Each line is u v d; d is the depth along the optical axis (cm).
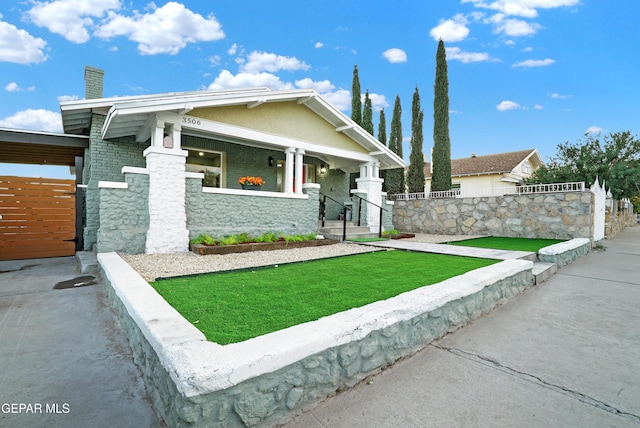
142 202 656
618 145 1711
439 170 1427
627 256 777
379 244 813
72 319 362
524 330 341
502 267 456
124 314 320
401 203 1329
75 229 816
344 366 228
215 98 725
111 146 805
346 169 1345
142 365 248
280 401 194
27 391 227
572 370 261
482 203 1100
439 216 1212
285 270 493
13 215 772
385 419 201
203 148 1011
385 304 284
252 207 813
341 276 448
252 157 1116
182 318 245
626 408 214
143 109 628
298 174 948
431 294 320
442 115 1440
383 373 253
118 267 450
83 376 247
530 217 992
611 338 322
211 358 181
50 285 506
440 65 1455
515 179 2050
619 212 1570
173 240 672
